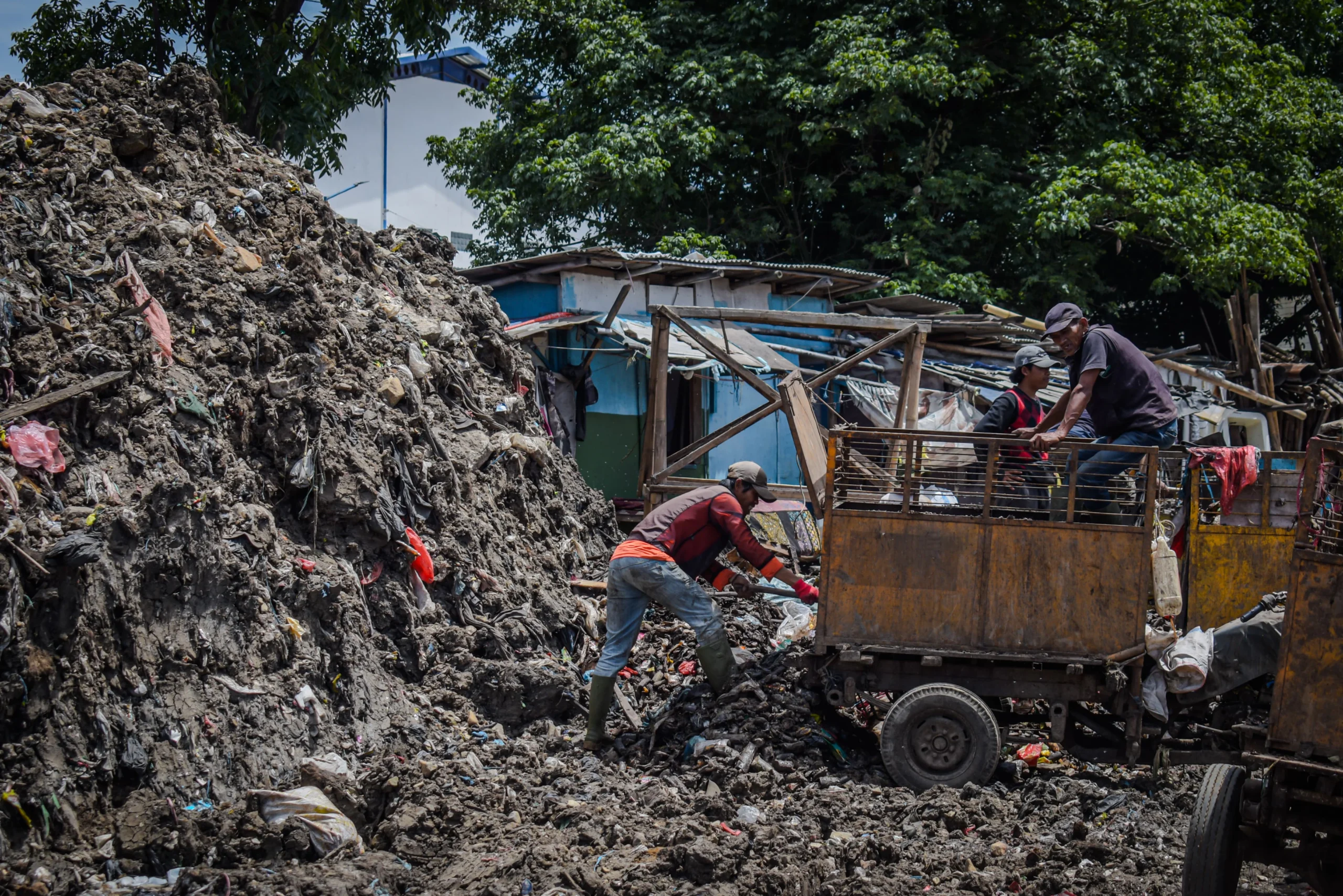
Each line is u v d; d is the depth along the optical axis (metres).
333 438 6.29
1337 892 4.04
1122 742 5.79
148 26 15.69
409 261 10.18
